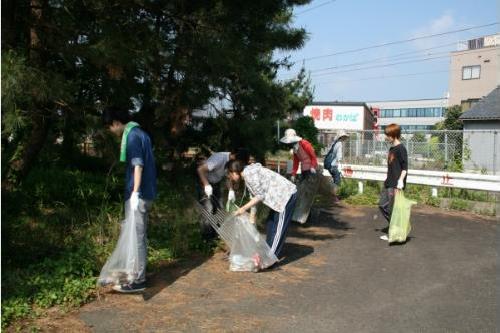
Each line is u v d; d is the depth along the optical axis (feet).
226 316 14.80
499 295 17.06
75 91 20.22
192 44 22.86
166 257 20.43
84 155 36.99
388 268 20.17
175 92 25.57
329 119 165.48
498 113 85.71
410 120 293.43
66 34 19.12
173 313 14.92
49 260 17.85
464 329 14.16
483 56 168.25
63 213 24.17
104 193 27.07
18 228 20.45
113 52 18.28
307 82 62.13
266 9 23.48
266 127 34.55
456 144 52.54
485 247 24.00
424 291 17.38
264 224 25.68
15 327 13.28
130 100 25.45
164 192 28.45
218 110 33.68
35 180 28.48
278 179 19.81
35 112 18.70
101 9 19.31
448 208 35.96
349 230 27.63
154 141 28.58
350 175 42.88
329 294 16.90
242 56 23.29
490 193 38.68
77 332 13.33
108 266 16.03
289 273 19.20
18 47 18.58
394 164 24.45
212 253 21.53
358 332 13.87
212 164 21.13
